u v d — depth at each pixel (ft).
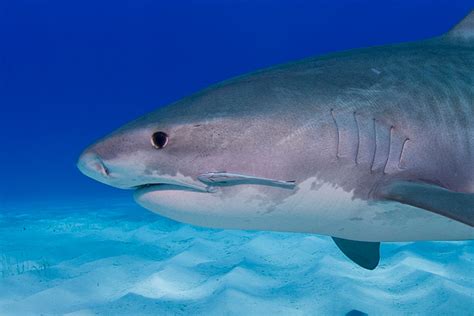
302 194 3.94
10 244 11.91
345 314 6.20
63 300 6.96
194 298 6.95
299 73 4.32
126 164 3.78
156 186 3.91
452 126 4.31
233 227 4.13
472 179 4.36
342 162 3.98
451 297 6.41
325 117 3.99
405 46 4.94
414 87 4.33
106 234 13.08
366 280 7.52
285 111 3.95
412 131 4.17
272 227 4.15
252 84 4.18
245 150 3.84
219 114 3.90
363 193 4.05
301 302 6.59
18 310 6.59
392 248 9.57
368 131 4.05
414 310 6.27
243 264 8.38
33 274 8.28
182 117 3.88
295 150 3.89
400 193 3.89
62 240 12.17
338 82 4.21
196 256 9.41
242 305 6.43
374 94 4.19
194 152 3.80
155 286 7.62
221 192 3.81
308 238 10.48
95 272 8.04
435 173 4.24
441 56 4.75
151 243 11.13
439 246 9.51
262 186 3.83
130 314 6.38
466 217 3.43
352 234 4.39
